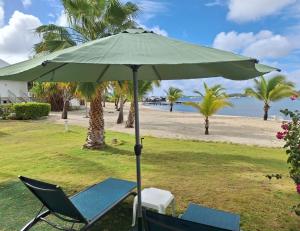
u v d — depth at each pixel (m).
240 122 22.33
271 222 4.10
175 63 1.80
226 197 5.09
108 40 2.25
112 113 31.84
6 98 30.58
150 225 2.17
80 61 1.80
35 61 2.36
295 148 3.94
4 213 4.24
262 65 2.65
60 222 3.93
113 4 8.61
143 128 17.27
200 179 6.22
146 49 2.05
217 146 10.81
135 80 2.84
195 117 27.25
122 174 6.62
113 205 3.54
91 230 3.76
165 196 3.71
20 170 6.89
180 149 9.98
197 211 3.27
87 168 7.14
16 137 12.78
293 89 25.91
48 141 11.63
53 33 8.80
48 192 2.88
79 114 28.30
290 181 6.10
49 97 32.09
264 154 9.28
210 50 2.21
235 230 2.85
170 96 38.88
